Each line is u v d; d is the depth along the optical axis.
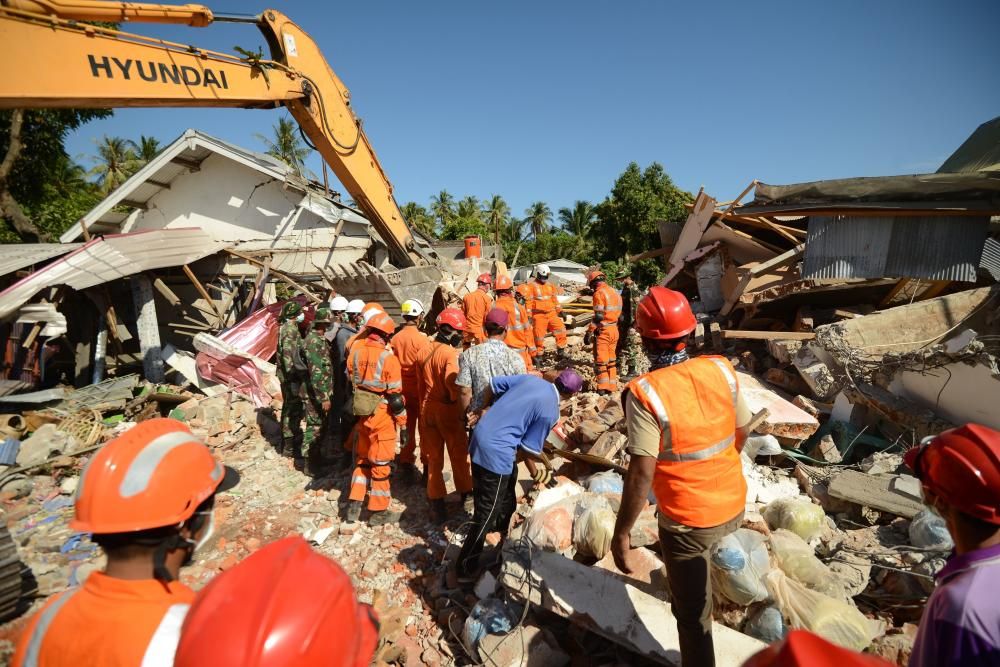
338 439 6.64
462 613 3.36
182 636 0.94
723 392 2.16
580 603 2.83
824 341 5.71
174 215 13.15
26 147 16.73
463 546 3.55
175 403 7.65
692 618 2.18
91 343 8.90
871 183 5.41
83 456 5.93
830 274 5.92
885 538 3.42
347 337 6.50
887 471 4.11
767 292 7.78
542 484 4.59
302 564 1.02
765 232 10.09
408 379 5.34
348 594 1.03
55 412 6.46
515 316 8.15
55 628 1.15
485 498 3.47
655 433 2.08
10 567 3.36
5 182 15.70
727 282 9.53
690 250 10.77
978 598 1.20
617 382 7.61
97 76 4.72
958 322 5.73
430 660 3.03
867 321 5.73
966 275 5.34
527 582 3.01
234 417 7.35
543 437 3.61
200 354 8.17
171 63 5.32
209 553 4.29
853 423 5.07
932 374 4.56
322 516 4.80
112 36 4.84
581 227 54.47
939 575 1.37
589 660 2.83
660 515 2.22
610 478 4.27
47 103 4.54
